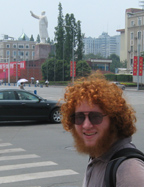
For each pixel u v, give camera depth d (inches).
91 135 70.1
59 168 250.5
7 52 5319.9
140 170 58.5
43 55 3511.3
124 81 2632.9
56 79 3053.6
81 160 276.7
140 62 2041.1
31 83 3216.0
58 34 3100.4
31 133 431.2
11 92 500.7
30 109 502.6
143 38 3095.5
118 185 59.0
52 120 522.0
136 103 956.6
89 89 70.8
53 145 346.9
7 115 489.1
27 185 208.8
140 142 362.9
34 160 277.1
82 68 2783.0
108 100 69.4
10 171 241.8
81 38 3080.7
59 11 3097.9
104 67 3791.8
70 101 72.7
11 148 331.6
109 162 64.5
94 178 69.6
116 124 70.7
